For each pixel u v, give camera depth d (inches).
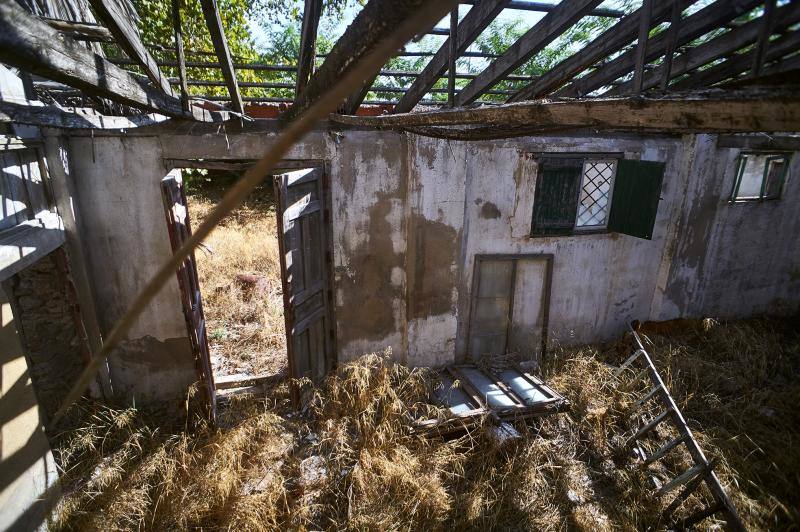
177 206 142.4
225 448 143.6
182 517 126.6
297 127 14.0
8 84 118.3
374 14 44.0
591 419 175.2
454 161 182.4
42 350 162.9
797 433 174.6
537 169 198.2
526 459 152.1
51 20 103.4
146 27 193.2
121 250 166.1
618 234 225.6
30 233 128.6
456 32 87.7
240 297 273.0
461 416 165.6
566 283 224.5
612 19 109.7
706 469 129.9
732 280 261.9
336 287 187.5
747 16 87.4
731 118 46.9
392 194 182.1
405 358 204.7
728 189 236.4
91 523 125.3
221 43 94.1
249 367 210.4
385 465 143.9
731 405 189.5
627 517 139.2
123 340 174.2
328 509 137.5
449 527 133.4
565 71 112.3
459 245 194.9
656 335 239.1
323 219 177.0
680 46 101.4
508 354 220.7
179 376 183.8
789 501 146.0
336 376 182.2
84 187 157.2
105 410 169.0
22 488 116.0
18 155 129.9
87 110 165.2
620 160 209.2
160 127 155.9
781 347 239.9
